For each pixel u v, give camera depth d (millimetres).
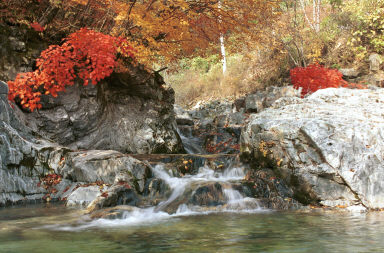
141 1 10234
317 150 6367
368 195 5969
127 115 11055
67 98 9414
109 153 7336
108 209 5512
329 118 6902
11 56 8562
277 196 6488
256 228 4449
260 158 7328
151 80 11695
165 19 9773
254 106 17109
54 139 9086
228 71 23438
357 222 4754
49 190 7117
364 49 16344
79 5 10258
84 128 9711
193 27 11000
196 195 6250
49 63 8703
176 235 4094
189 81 25281
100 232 4309
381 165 6133
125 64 10648
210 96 22531
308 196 6391
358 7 16859
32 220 5082
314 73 13391
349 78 16375
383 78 15602
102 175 6992
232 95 21297
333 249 3355
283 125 6953
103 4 10117
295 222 4816
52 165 7363
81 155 7391
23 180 6840
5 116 7027
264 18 11742
